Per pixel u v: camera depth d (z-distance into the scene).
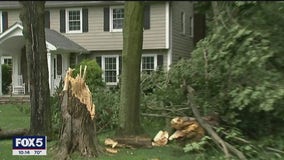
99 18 36.94
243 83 10.73
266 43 9.97
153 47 35.62
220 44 10.76
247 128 11.98
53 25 38.00
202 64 12.75
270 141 11.05
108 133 14.56
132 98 12.06
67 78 10.89
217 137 10.77
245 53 10.02
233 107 11.09
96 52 37.31
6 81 37.66
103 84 25.72
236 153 10.23
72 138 10.62
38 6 12.79
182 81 13.64
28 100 29.22
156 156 10.72
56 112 14.24
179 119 12.08
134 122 12.09
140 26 12.02
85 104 10.77
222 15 11.33
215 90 12.43
